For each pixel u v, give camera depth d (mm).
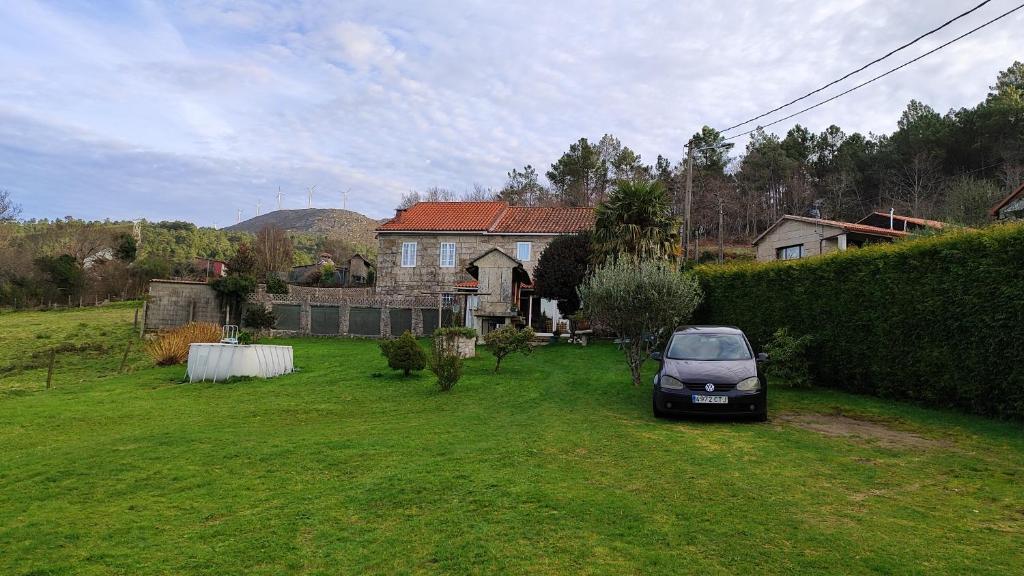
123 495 6402
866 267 12641
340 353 22859
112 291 55094
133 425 11180
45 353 25359
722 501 5637
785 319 15469
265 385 15828
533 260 34656
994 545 4516
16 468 7809
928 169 48031
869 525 4973
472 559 4328
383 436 9070
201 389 15555
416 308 30359
